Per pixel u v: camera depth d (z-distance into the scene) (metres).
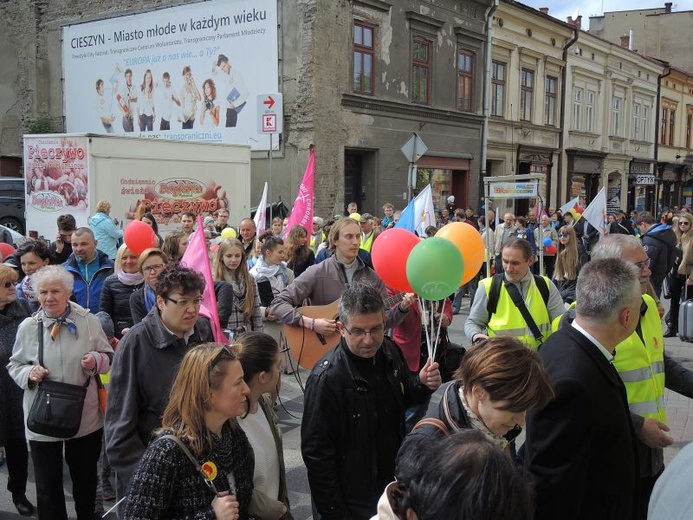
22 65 22.80
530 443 2.30
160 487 2.18
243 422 2.76
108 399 3.05
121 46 20.03
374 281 4.85
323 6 16.56
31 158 13.02
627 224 21.56
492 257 11.98
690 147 42.19
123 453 2.96
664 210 35.94
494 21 23.14
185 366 2.29
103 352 3.84
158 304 3.09
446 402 2.14
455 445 1.50
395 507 1.61
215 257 5.46
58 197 12.73
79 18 21.33
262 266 6.80
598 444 2.34
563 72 27.69
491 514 1.38
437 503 1.42
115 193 12.67
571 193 29.23
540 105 26.55
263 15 17.11
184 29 18.59
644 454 2.88
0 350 4.20
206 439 2.28
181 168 13.95
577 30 27.33
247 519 2.50
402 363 3.05
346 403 2.76
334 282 4.86
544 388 2.02
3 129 23.66
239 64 17.77
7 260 6.39
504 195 9.57
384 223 14.47
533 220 17.23
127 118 20.33
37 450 3.64
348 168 18.64
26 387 3.67
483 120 22.94
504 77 24.36
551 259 15.12
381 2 18.22
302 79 16.72
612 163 32.75
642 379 3.01
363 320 2.71
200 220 4.19
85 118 21.42
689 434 5.37
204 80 18.42
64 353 3.69
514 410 1.98
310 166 9.77
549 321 4.22
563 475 2.22
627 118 33.62
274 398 3.05
